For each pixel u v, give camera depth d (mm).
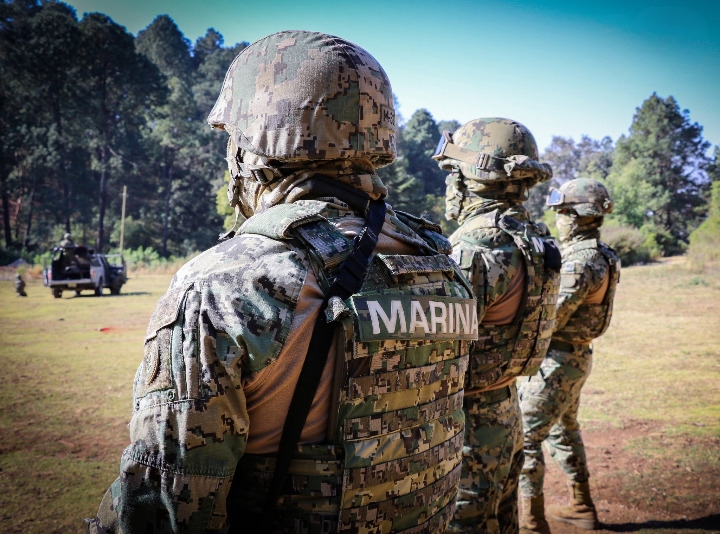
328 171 1393
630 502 3998
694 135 40000
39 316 12031
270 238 1237
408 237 1499
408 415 1322
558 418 3504
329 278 1251
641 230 26875
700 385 6582
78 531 3266
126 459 1166
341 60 1372
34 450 4512
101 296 16516
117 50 42844
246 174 1456
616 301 12422
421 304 1356
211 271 1186
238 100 1413
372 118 1407
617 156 44719
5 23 41906
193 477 1117
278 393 1203
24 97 42906
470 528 2463
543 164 2938
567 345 3600
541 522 3465
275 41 1409
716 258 18047
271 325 1152
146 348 1187
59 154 43750
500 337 2537
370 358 1242
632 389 6492
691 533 3578
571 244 3867
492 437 2535
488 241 2570
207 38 68125
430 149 55906
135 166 47031
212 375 1123
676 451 4793
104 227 47438
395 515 1297
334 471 1219
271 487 1211
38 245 44906
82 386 6391
